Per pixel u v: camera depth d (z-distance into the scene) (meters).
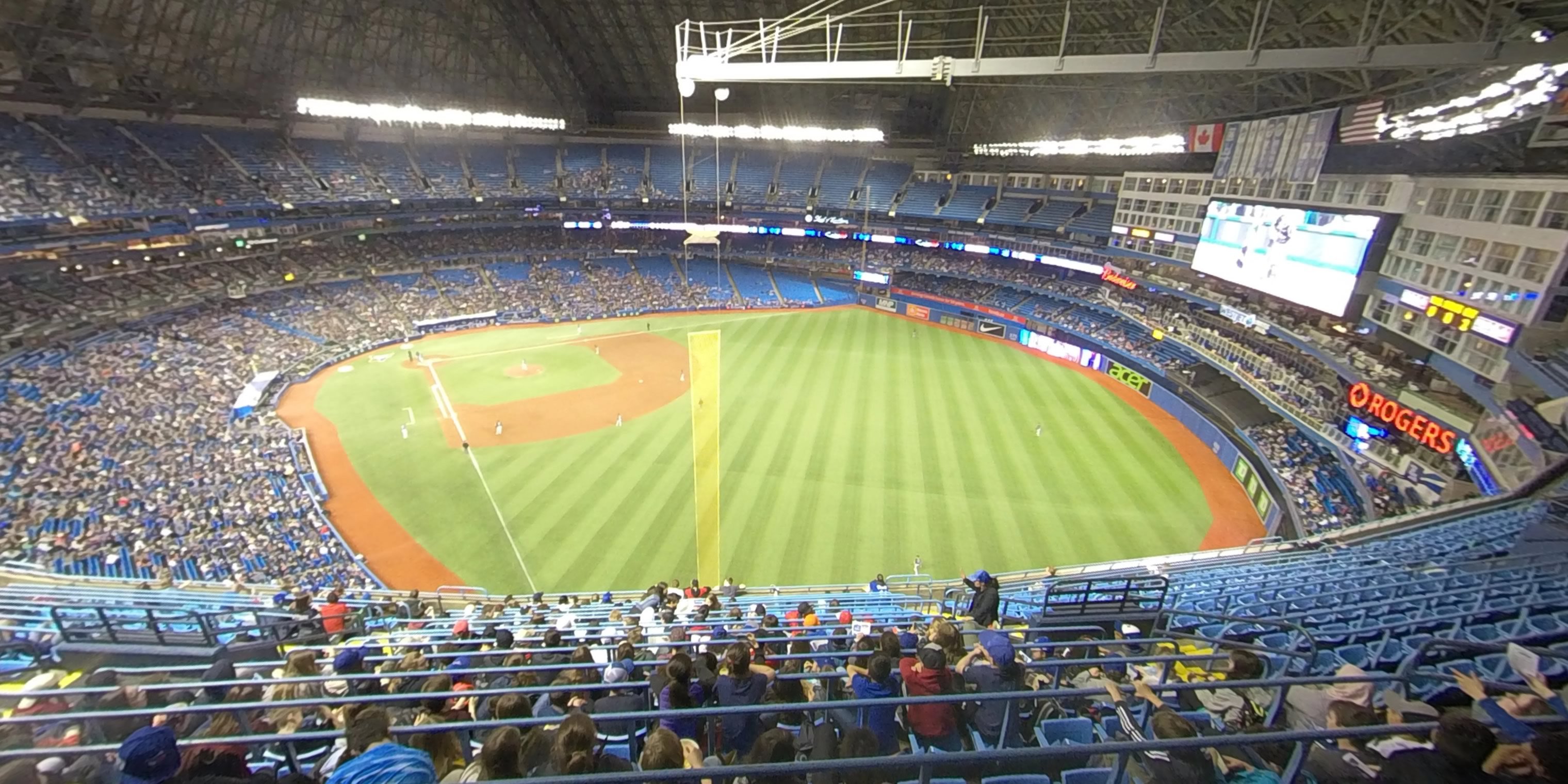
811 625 14.51
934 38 45.91
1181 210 44.34
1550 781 3.86
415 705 8.55
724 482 33.81
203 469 31.20
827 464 35.72
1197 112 41.44
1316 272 32.53
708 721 7.16
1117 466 36.66
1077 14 34.88
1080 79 42.75
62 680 10.74
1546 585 12.98
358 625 15.68
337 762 6.81
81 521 25.83
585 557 28.00
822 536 29.45
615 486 33.38
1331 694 6.71
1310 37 28.12
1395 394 28.45
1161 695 8.20
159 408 36.12
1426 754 4.26
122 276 46.25
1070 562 28.20
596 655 11.23
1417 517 22.89
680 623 14.76
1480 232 23.94
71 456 29.73
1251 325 38.81
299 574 25.72
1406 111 27.34
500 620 17.25
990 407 44.44
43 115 43.72
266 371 44.75
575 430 40.06
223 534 26.94
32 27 37.72
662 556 28.02
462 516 30.88
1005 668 7.56
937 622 9.51
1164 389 45.47
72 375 36.91
